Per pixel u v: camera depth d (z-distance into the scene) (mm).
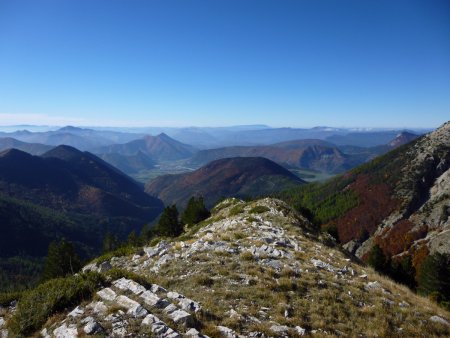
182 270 16828
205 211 68500
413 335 11820
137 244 71000
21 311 11828
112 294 12078
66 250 50750
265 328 10453
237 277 15203
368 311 13008
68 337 9656
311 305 12984
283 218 36031
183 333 9703
